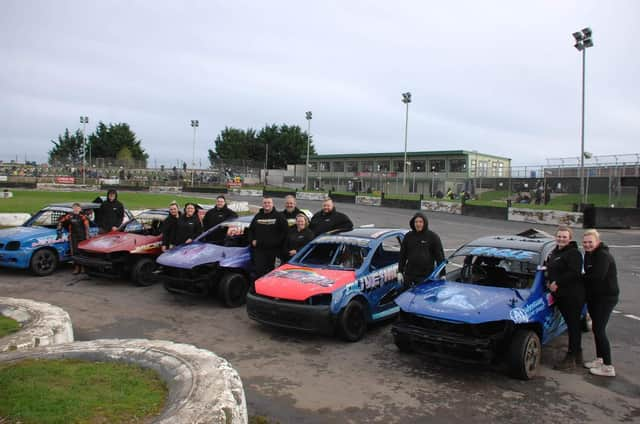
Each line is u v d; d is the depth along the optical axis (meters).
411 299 5.68
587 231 5.28
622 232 22.36
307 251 7.78
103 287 9.52
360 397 4.63
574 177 33.56
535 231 7.29
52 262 10.55
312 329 6.18
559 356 5.90
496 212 27.91
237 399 3.24
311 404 4.45
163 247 9.90
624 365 5.57
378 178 47.75
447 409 4.38
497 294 5.50
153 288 9.58
